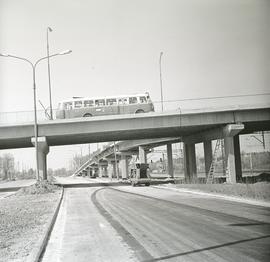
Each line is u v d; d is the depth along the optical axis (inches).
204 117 1812.3
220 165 3395.7
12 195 1453.0
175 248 394.6
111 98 1985.7
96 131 1830.7
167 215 667.4
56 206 950.4
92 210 829.8
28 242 465.7
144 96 1985.7
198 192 1255.5
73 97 2014.0
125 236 478.9
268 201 862.5
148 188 1686.8
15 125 1791.3
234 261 332.5
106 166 5595.5
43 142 1808.6
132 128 1827.0
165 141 2682.1
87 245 439.5
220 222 555.5
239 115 1798.7
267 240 416.8
